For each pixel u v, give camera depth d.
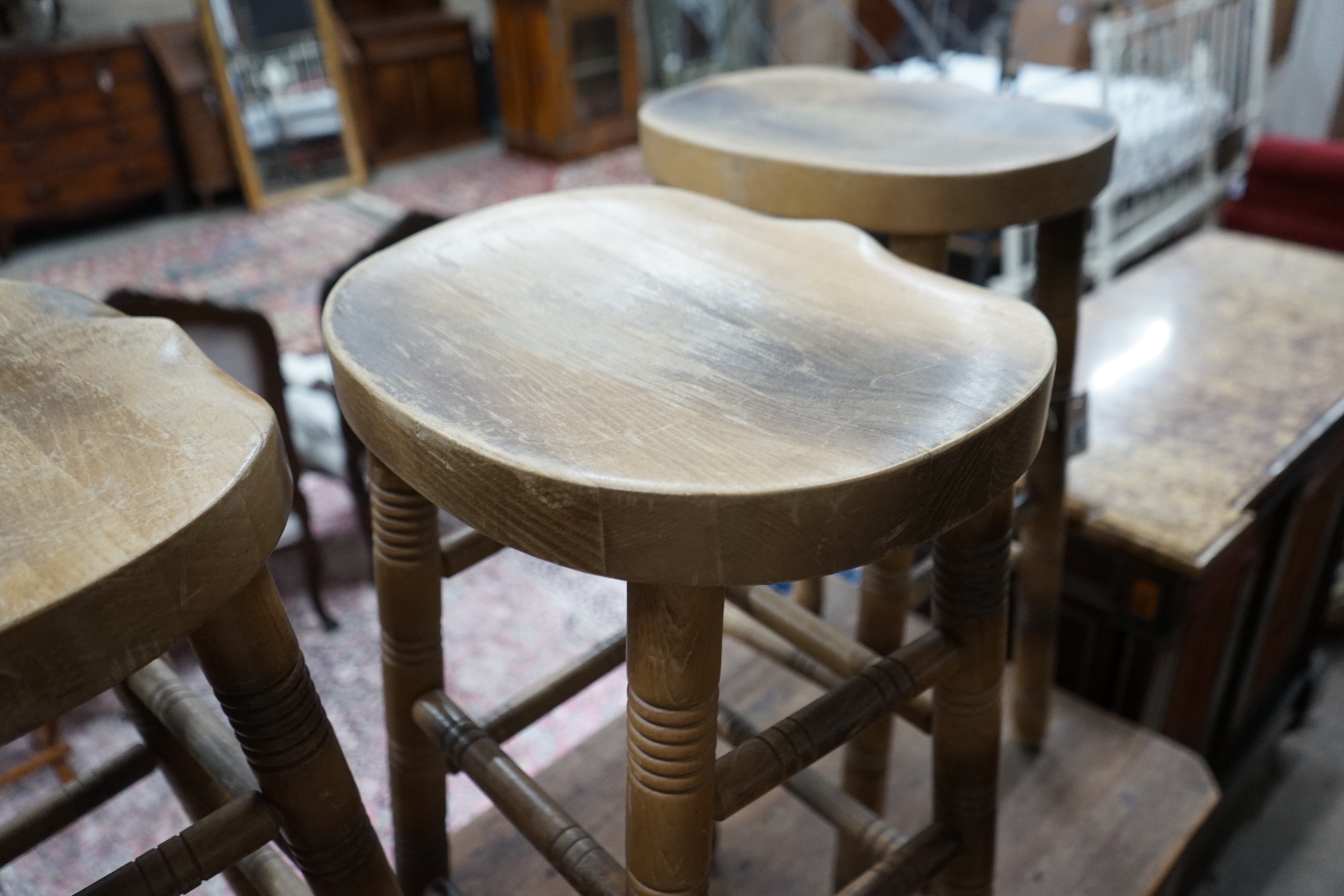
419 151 4.67
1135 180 2.56
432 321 0.51
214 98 3.86
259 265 3.44
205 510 0.34
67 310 0.51
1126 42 2.77
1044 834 0.97
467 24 4.62
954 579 0.61
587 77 4.45
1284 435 1.26
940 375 0.44
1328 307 1.60
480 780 0.65
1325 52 2.75
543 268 0.57
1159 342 1.51
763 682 1.15
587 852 0.59
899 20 4.50
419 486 0.43
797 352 0.47
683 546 0.37
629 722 0.47
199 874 0.46
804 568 0.37
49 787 1.52
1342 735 1.75
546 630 1.83
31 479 0.36
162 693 0.60
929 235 0.67
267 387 1.58
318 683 1.71
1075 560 1.17
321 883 0.51
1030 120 0.78
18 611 0.29
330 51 4.07
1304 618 1.58
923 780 1.03
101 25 3.79
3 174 3.52
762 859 0.96
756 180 0.69
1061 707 1.14
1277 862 1.51
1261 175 2.14
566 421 0.41
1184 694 1.26
